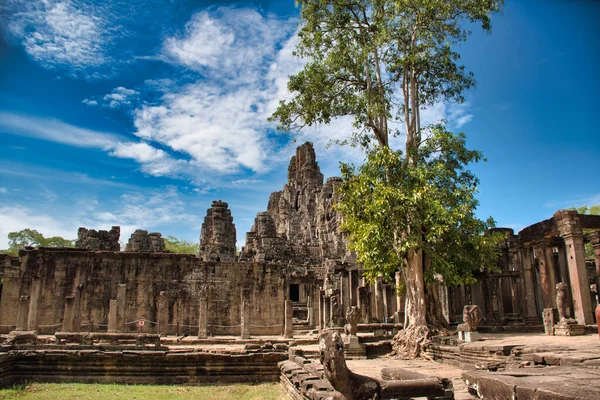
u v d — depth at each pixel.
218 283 37.47
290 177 92.19
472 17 26.28
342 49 27.81
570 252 27.59
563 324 23.62
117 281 36.53
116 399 18.48
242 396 19.42
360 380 10.31
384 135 28.91
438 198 25.17
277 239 54.53
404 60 27.11
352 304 40.12
